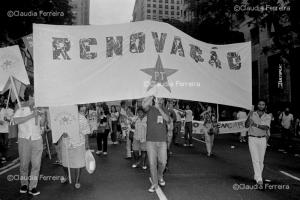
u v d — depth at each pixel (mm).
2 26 17828
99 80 5754
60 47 5695
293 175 8273
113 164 9844
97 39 5836
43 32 5648
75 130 6758
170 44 6020
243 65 6406
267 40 25859
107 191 6602
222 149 13641
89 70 5754
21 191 6391
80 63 5738
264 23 17250
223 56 6324
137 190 6680
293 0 15047
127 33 5926
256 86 28344
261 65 27094
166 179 7680
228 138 19500
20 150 6301
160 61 5926
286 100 23266
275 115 23406
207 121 11742
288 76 22922
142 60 5895
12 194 6320
